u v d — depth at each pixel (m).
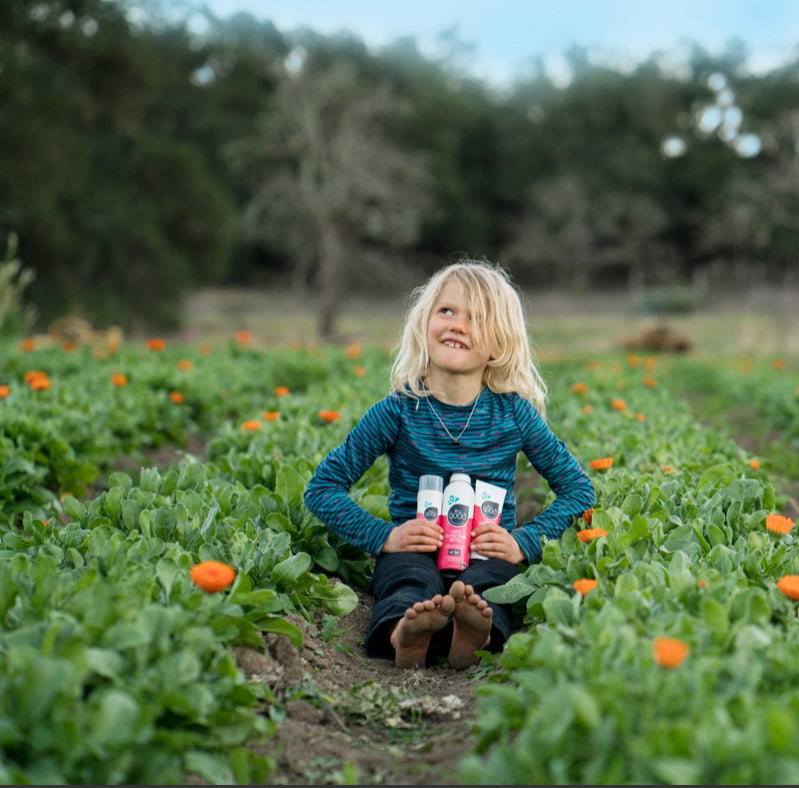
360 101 29.30
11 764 1.72
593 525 2.85
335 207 28.31
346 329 31.02
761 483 3.62
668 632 2.02
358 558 3.43
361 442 3.08
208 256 28.66
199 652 2.08
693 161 53.38
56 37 23.19
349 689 2.57
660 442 4.41
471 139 54.75
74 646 1.83
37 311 21.70
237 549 2.76
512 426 3.07
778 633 2.05
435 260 47.47
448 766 2.11
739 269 48.78
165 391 6.98
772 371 12.69
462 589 2.54
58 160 22.50
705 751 1.60
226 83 43.41
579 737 1.74
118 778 1.78
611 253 50.59
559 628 2.11
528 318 3.57
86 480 4.63
